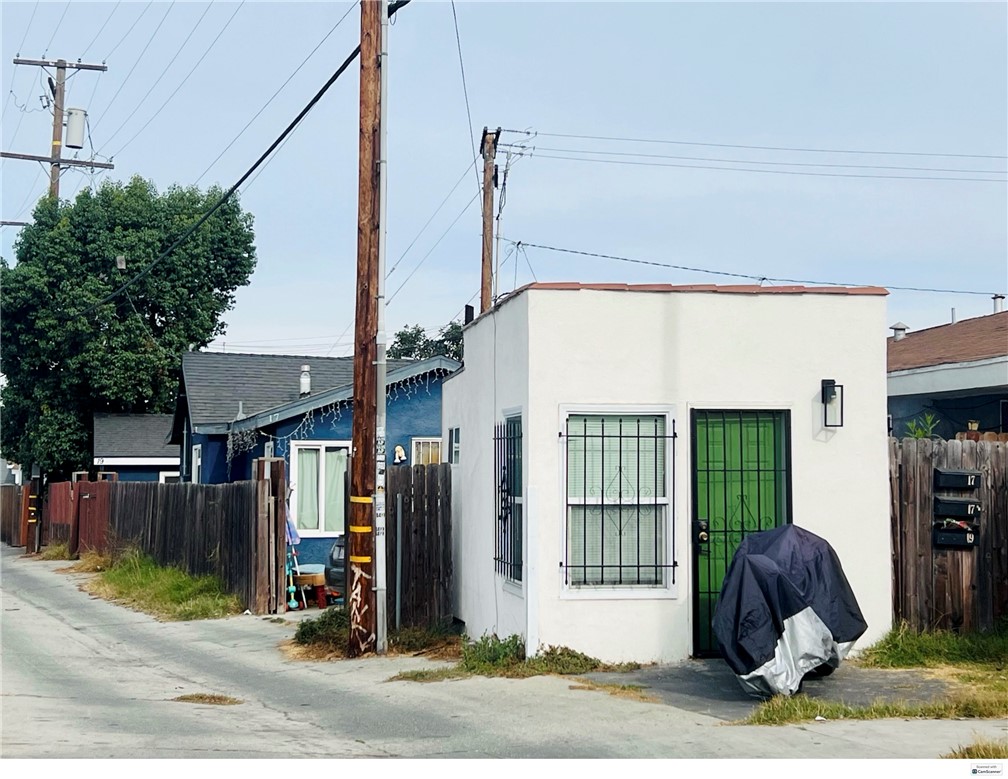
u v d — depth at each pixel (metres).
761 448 11.30
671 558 11.02
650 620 10.94
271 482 17.64
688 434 11.12
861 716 8.62
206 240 37.44
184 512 21.05
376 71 12.95
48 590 21.89
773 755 7.47
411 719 9.15
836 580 10.34
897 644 10.94
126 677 12.17
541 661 10.70
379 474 12.99
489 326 12.67
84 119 34.44
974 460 11.66
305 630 14.09
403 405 22.66
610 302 11.09
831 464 11.29
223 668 12.66
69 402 36.69
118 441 34.41
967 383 16.92
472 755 7.79
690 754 7.58
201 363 27.58
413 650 12.98
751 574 9.59
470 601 13.28
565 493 10.93
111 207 36.28
